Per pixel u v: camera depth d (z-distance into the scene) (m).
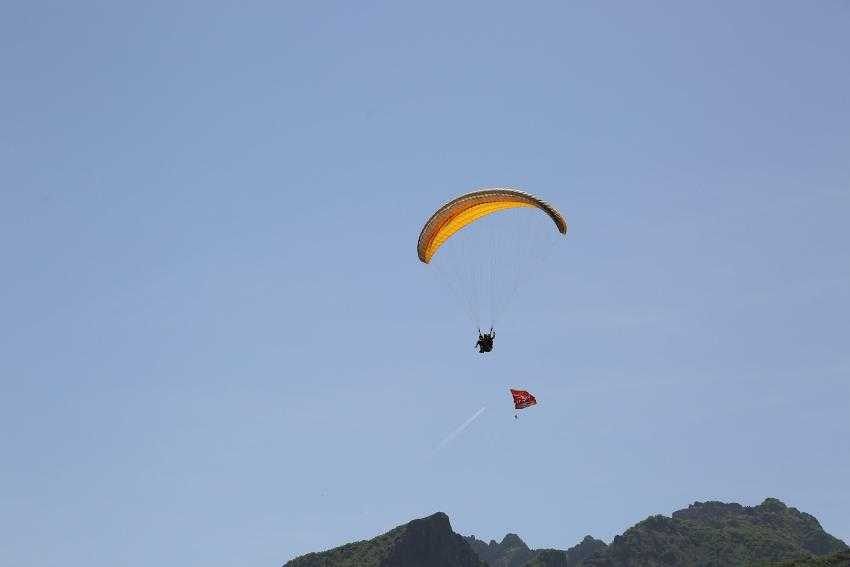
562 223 155.00
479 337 156.25
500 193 158.75
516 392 160.62
